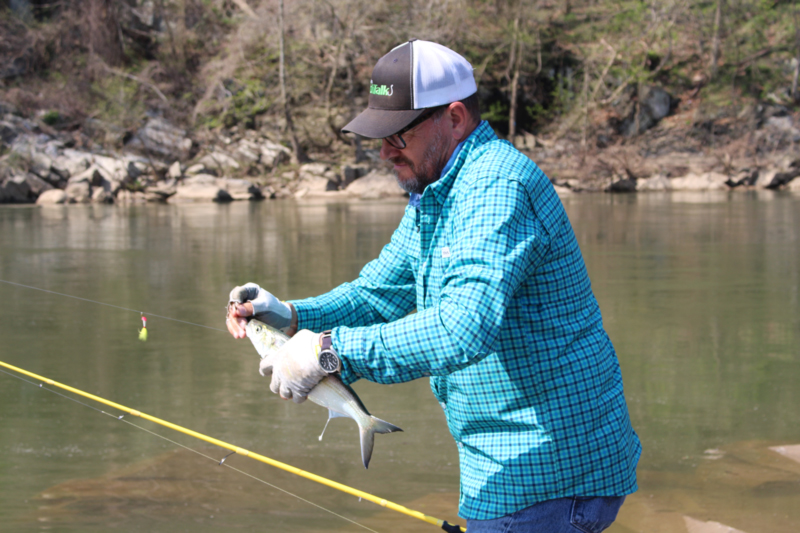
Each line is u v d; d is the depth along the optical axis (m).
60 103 32.16
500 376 1.77
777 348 6.07
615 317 7.30
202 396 4.89
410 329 1.61
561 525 1.78
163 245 13.69
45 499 3.38
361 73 39.31
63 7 35.66
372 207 24.61
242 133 36.00
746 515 3.24
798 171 35.28
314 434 4.22
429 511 3.32
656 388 5.07
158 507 3.31
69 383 5.15
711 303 7.96
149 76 34.94
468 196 1.69
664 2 41.81
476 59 39.81
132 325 6.96
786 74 41.38
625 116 40.03
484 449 1.83
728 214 19.94
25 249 13.09
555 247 1.74
